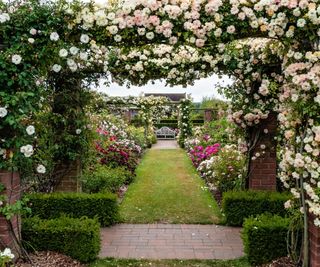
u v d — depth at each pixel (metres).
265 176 5.80
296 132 3.47
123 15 3.49
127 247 4.47
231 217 5.32
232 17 3.41
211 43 3.62
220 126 10.76
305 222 3.36
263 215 4.20
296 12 3.20
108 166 8.27
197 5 3.39
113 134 10.95
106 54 5.36
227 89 5.71
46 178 5.70
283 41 3.56
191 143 13.38
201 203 6.57
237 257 4.14
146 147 16.61
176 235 4.93
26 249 3.81
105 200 5.34
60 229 3.84
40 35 3.44
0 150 3.41
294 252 3.57
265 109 5.53
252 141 5.78
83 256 3.83
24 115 3.41
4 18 3.26
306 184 3.25
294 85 3.54
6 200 3.49
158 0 3.45
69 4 3.47
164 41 3.63
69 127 5.77
